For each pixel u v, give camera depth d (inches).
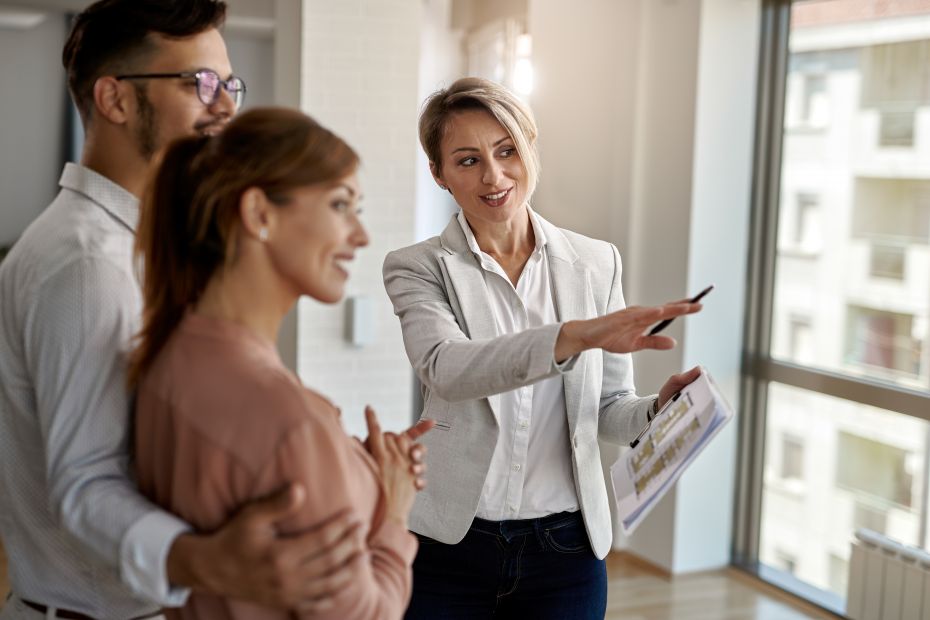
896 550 136.0
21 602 54.7
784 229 162.7
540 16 196.2
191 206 42.6
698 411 61.0
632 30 170.4
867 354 149.0
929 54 136.9
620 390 82.9
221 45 55.8
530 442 78.2
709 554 170.7
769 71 163.3
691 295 163.2
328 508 39.8
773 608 157.1
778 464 165.5
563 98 189.5
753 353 167.8
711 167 162.1
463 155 75.3
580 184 185.8
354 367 177.5
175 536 41.1
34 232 52.4
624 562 175.3
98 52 53.3
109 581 52.4
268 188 41.6
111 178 54.1
